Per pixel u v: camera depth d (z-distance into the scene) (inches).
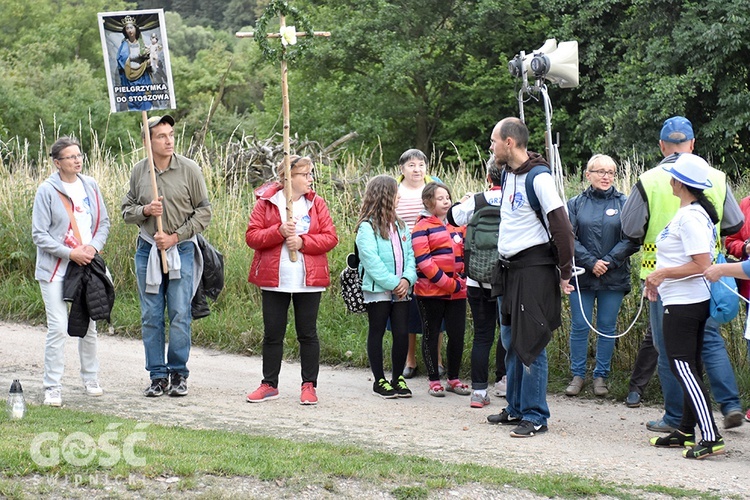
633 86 893.2
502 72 1087.0
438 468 193.0
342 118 1206.3
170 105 265.3
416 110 1181.1
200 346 372.8
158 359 275.1
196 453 193.3
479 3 1080.2
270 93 1363.2
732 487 191.6
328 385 307.3
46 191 254.8
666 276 217.5
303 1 1222.3
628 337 311.9
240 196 455.5
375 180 283.1
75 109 1370.6
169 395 275.4
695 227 211.6
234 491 174.2
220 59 1867.6
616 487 187.8
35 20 2057.1
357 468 188.7
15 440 195.8
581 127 959.6
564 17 992.2
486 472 191.8
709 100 885.8
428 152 1207.6
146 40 262.8
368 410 266.2
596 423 259.4
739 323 296.7
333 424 243.6
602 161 288.7
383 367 320.5
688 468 207.0
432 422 251.9
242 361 349.1
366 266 281.3
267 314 272.2
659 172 252.8
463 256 295.6
